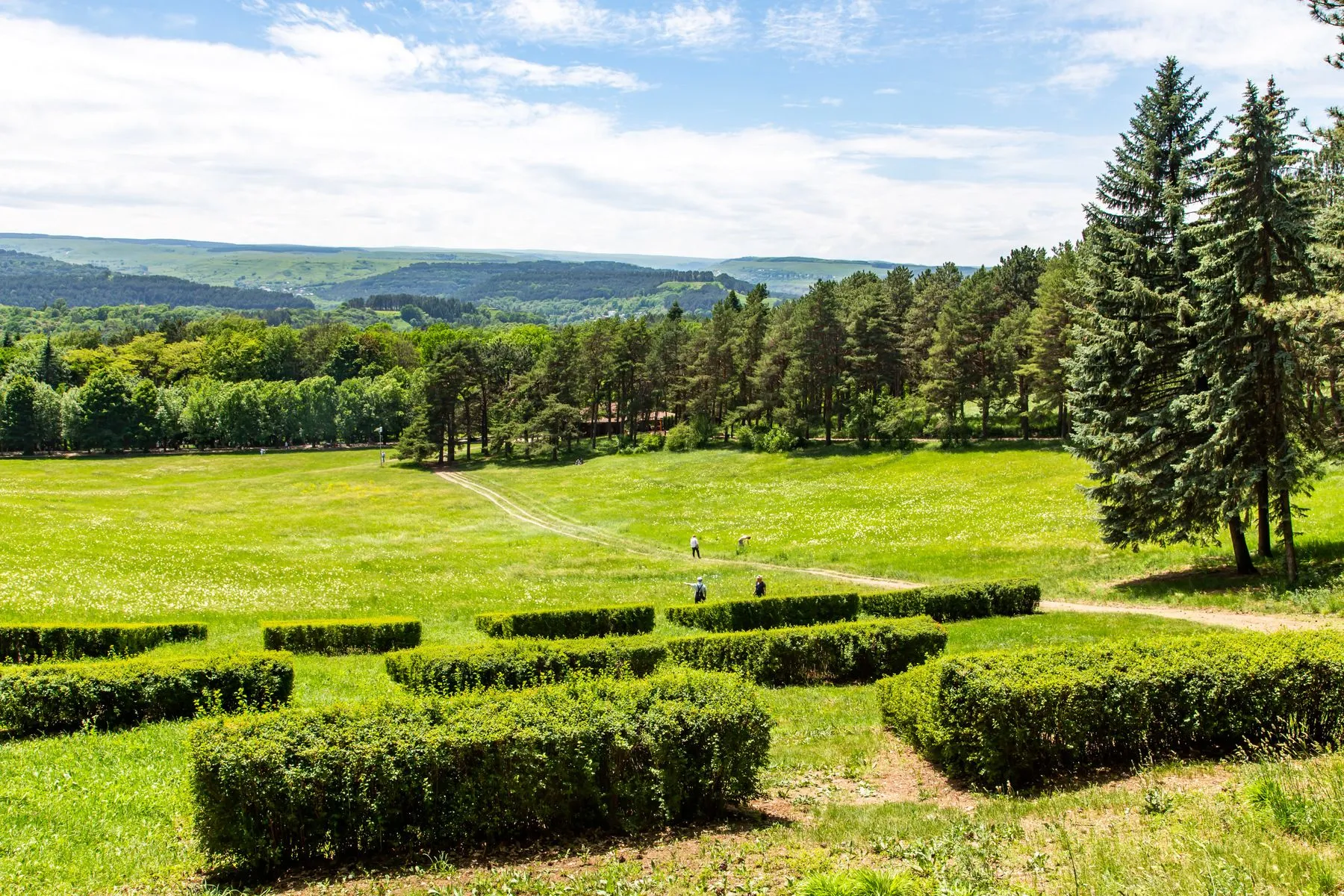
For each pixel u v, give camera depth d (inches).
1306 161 1044.5
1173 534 1220.5
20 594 1182.9
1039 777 473.4
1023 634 933.2
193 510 2667.3
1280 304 975.0
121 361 6412.4
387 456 4638.3
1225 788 401.7
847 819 414.6
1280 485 1031.0
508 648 783.7
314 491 3294.8
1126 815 383.2
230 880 367.6
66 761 538.0
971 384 3216.0
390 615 1282.0
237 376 6314.0
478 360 4431.6
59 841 392.5
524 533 2389.3
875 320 3555.6
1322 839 318.0
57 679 640.4
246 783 367.6
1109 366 1206.9
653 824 421.7
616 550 2095.2
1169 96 1197.1
